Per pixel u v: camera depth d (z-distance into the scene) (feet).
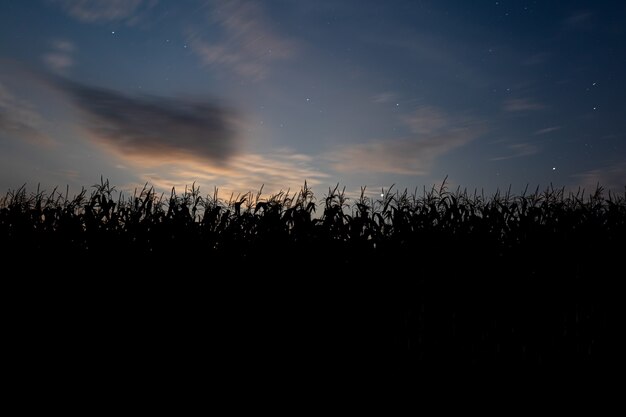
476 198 23.84
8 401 17.02
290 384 18.38
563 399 16.70
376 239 22.25
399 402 17.08
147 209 23.62
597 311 19.90
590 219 22.43
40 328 21.13
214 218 23.30
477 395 17.17
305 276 21.93
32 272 22.91
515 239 22.43
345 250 22.30
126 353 20.04
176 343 20.51
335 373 18.80
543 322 19.69
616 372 17.60
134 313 21.58
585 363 18.06
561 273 21.48
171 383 18.52
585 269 21.54
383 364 18.93
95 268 22.77
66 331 21.06
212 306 21.70
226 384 18.49
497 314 20.12
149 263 22.77
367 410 16.71
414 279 21.42
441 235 21.91
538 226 22.16
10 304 21.91
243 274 22.26
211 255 22.68
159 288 22.16
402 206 23.17
